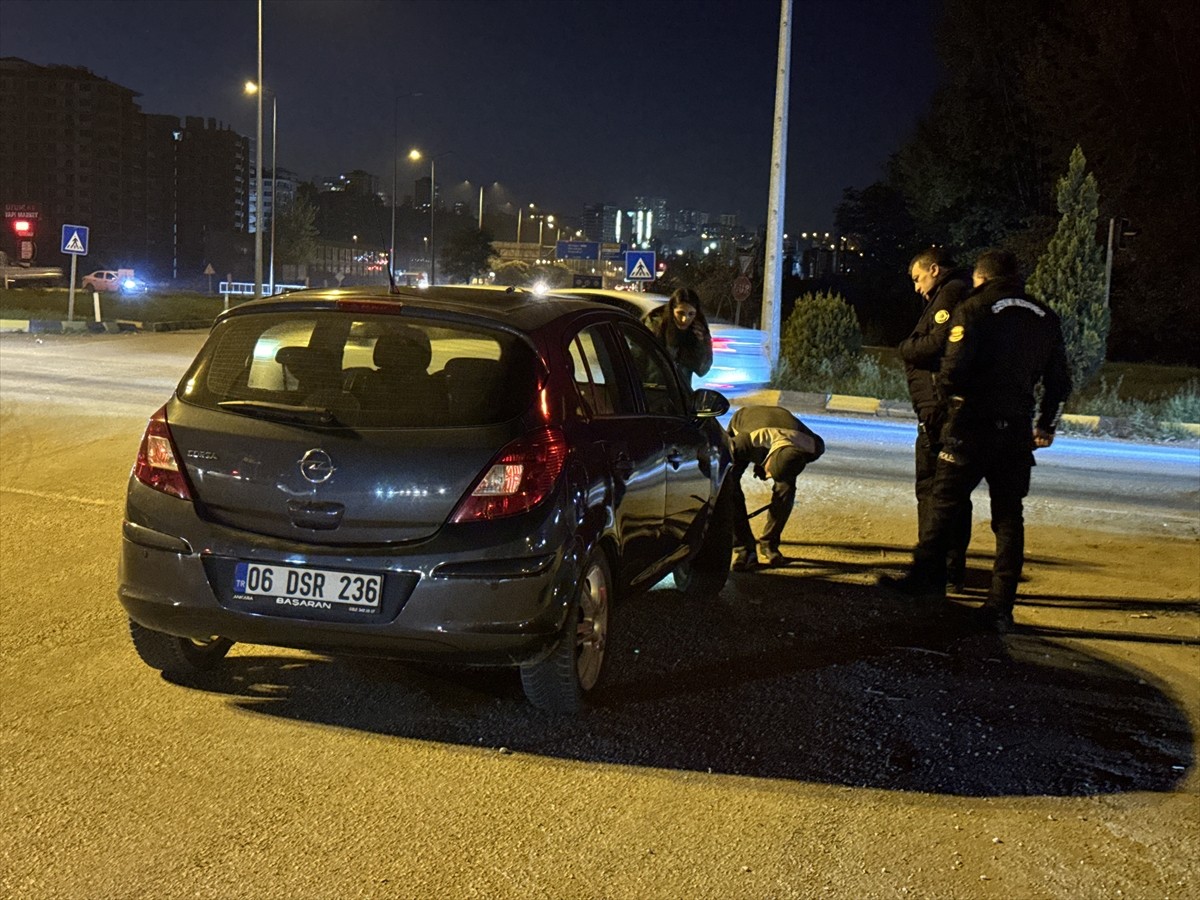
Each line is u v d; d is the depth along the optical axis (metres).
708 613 6.34
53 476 9.29
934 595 6.78
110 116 143.25
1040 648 5.91
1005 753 4.53
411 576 4.20
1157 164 29.50
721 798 4.04
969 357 6.03
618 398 5.24
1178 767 4.46
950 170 37.66
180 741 4.34
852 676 5.37
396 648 4.25
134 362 19.55
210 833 3.65
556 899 3.34
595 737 4.53
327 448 4.28
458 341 4.53
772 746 4.51
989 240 38.91
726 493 6.64
